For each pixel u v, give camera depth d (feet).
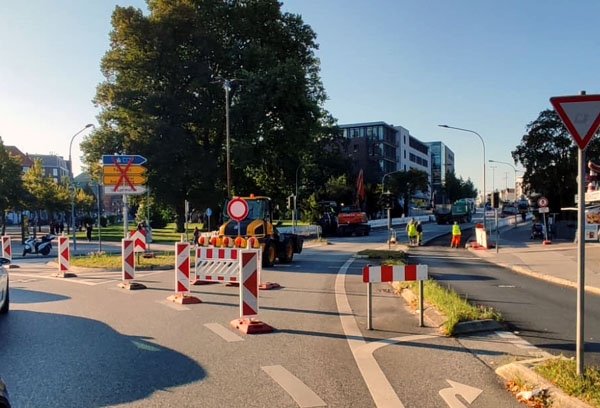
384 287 42.91
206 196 141.49
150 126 124.98
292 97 130.31
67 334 25.27
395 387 17.56
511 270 62.80
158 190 136.05
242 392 16.97
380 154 333.83
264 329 26.03
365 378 18.52
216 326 27.27
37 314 30.53
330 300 36.19
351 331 26.23
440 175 520.83
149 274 53.47
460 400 16.31
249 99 126.93
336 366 20.02
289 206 126.82
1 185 129.90
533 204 162.40
